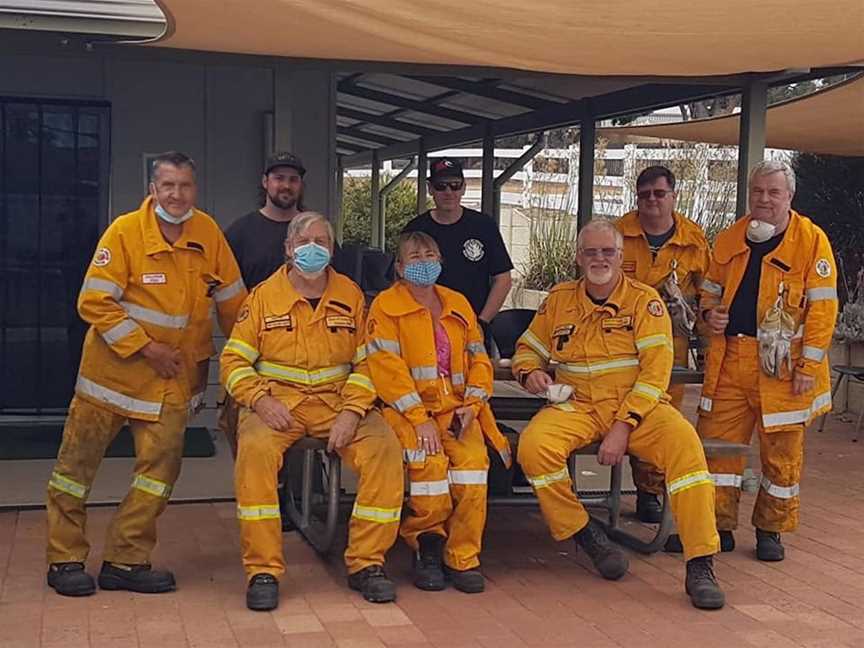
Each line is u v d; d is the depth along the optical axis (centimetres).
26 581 489
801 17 471
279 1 450
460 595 490
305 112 854
